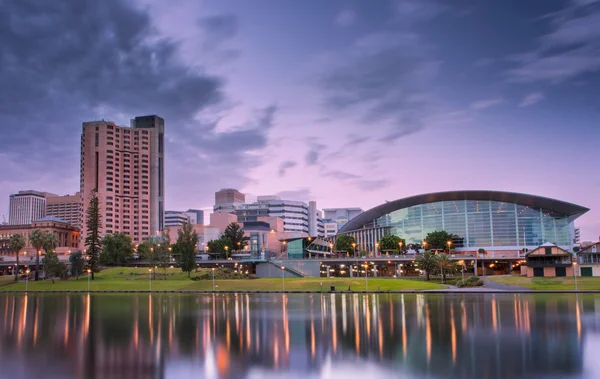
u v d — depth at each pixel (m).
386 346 43.94
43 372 36.03
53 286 151.00
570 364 36.78
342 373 34.78
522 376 33.72
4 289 149.62
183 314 70.94
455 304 81.56
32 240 173.38
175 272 176.38
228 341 47.28
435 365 36.81
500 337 47.97
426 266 156.88
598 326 54.38
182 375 34.72
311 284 134.25
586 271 143.50
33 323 63.47
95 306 87.44
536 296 99.12
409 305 80.75
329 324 57.97
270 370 35.78
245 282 142.25
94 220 176.75
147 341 47.97
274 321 61.22
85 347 45.50
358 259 188.75
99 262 199.88
